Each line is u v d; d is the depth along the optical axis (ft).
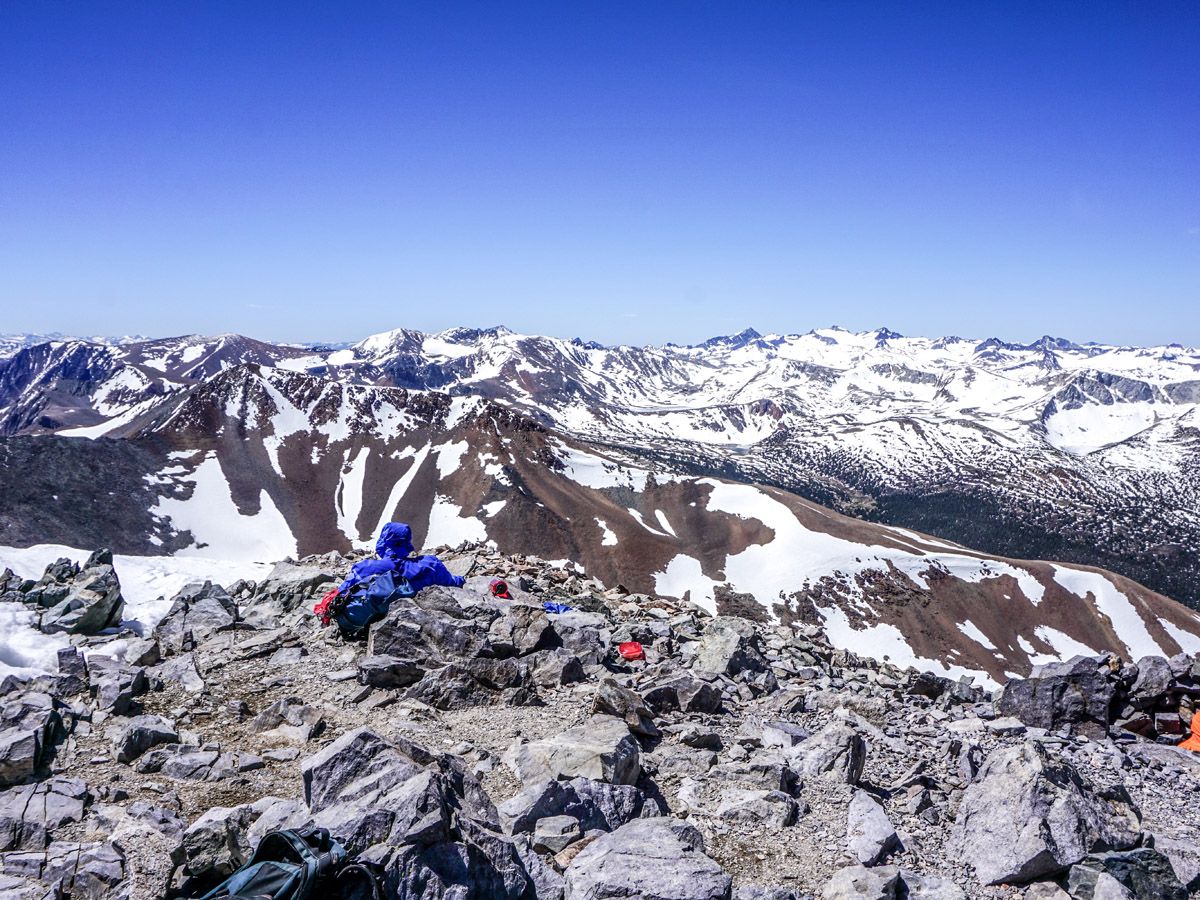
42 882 24.85
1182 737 51.98
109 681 41.86
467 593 60.85
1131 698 53.67
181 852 25.45
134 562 81.51
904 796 37.40
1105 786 36.35
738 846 31.37
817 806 35.14
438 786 26.66
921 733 46.73
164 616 60.34
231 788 32.40
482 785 33.27
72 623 55.11
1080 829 30.99
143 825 28.66
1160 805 39.68
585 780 32.35
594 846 28.37
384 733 38.58
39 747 33.58
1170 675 53.06
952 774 40.37
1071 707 52.13
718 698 47.01
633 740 36.40
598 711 41.57
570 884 26.05
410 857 23.11
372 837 24.18
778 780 36.01
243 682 45.50
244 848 24.90
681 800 34.86
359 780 27.89
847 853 31.24
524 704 43.88
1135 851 30.35
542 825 29.66
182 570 81.82
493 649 49.14
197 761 34.06
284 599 64.64
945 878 30.45
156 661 49.55
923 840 33.42
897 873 28.48
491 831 27.07
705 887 25.50
